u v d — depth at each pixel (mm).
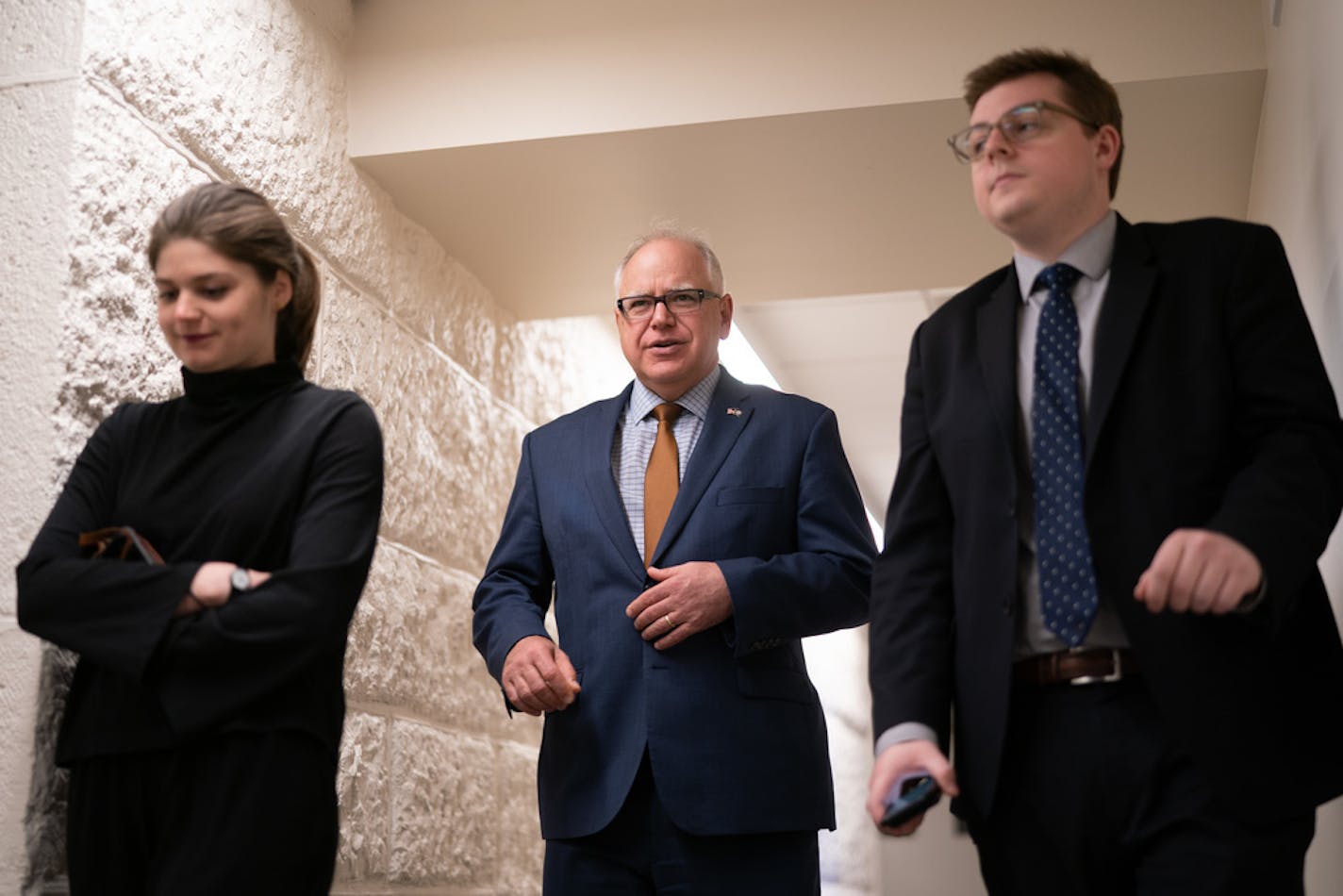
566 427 3018
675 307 2936
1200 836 1679
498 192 3939
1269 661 1701
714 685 2633
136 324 2762
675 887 2553
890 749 1825
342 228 3664
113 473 2191
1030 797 1791
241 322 2143
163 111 2900
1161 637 1707
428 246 4184
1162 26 3410
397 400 3893
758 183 3912
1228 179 3824
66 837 2158
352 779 3432
